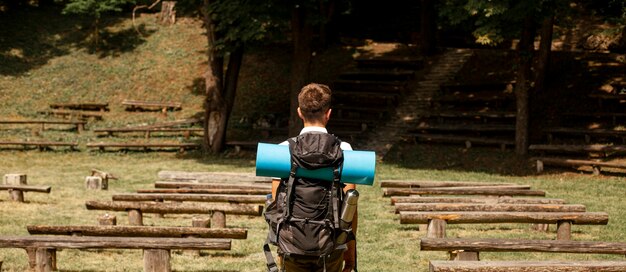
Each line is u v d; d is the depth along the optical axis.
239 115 32.22
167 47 39.12
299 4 25.20
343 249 4.53
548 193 18.05
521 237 11.84
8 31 39.75
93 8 37.81
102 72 36.69
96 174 20.52
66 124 31.19
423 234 12.13
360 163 4.40
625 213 14.67
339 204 4.42
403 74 33.44
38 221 12.90
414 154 26.28
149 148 28.30
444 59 34.84
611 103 27.80
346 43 38.97
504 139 26.22
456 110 30.22
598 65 30.95
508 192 14.87
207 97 27.83
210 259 9.73
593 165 21.61
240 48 27.81
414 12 45.00
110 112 33.28
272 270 4.50
